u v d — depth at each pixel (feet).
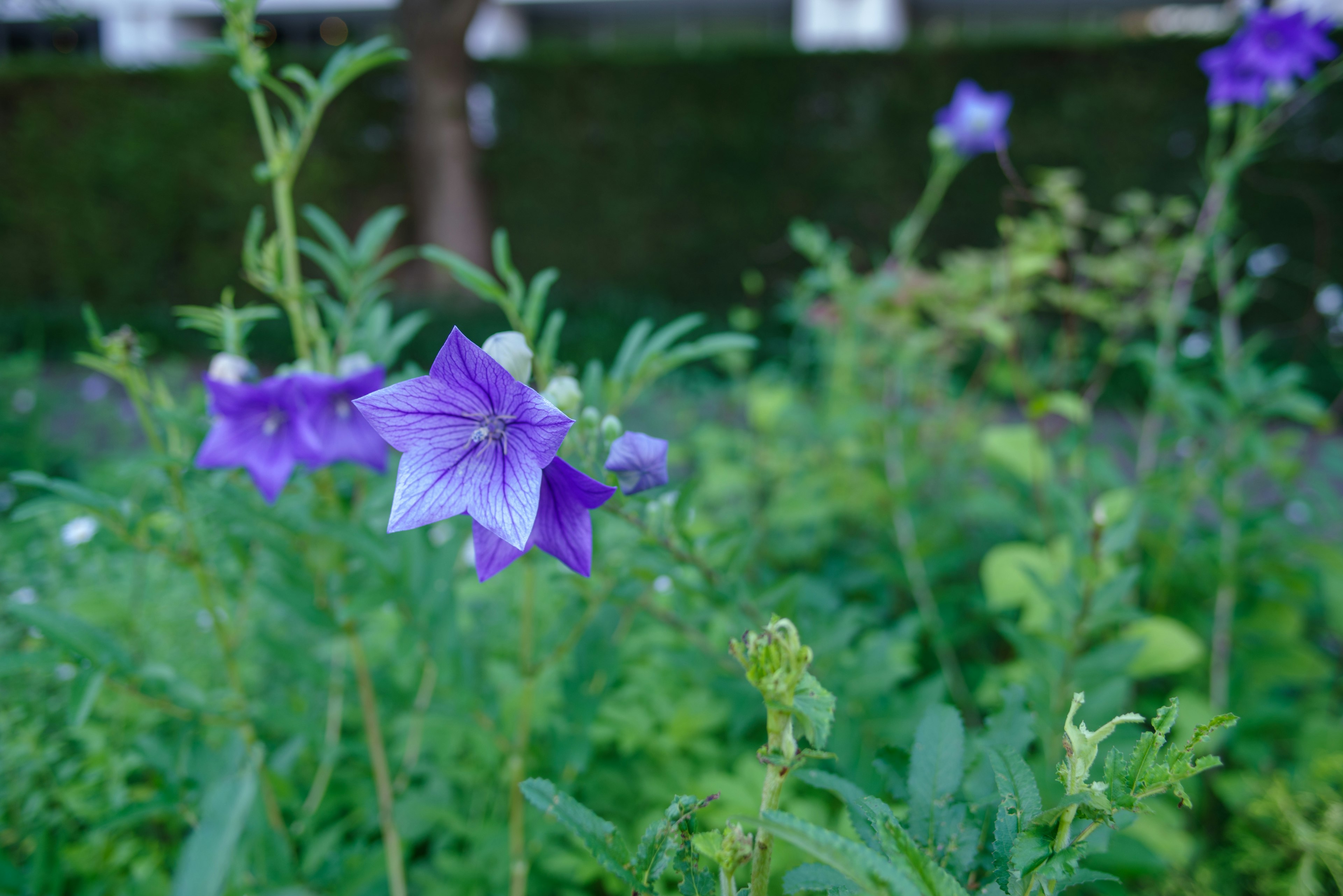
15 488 3.58
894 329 3.17
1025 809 0.98
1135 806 0.93
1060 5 15.70
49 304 8.93
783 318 3.99
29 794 1.79
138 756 1.81
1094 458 2.39
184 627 2.18
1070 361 3.04
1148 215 3.61
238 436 1.55
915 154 8.07
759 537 1.63
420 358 7.92
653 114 8.64
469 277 1.42
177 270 9.12
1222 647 2.29
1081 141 7.55
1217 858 1.83
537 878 1.83
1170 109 7.31
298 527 1.60
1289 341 6.24
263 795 1.72
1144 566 2.59
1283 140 6.75
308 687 2.24
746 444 3.36
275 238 1.59
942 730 1.12
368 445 1.61
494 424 1.13
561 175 9.01
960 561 2.74
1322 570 2.40
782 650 0.94
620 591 1.71
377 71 9.21
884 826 0.93
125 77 8.68
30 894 1.53
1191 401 2.31
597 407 1.46
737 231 8.71
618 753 2.17
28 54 11.84
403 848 1.89
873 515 3.04
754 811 1.79
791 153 8.40
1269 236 6.86
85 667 1.43
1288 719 2.12
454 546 1.76
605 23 17.46
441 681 1.71
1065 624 1.77
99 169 8.79
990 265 3.09
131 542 1.58
